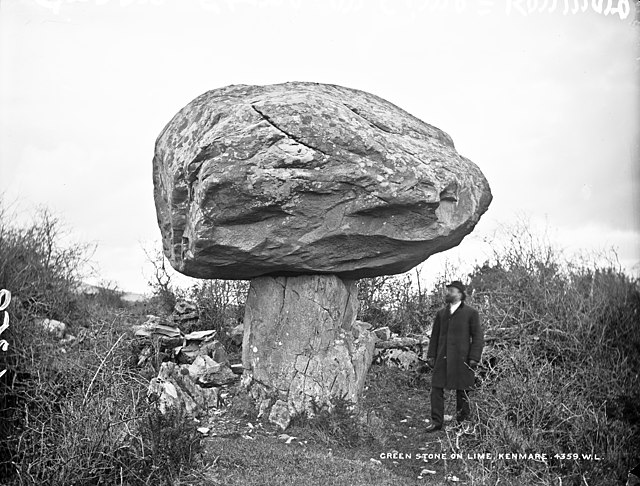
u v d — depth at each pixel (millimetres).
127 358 10195
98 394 7957
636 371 10562
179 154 9500
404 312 13500
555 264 12367
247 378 10039
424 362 11641
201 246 9062
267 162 8844
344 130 9055
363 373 10250
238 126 9047
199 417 9586
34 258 13062
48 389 8453
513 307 11789
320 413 9547
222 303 13516
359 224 9203
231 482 7609
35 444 7773
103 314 13336
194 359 11141
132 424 7805
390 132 9625
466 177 9797
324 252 9383
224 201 8867
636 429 9602
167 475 7461
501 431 8984
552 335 11242
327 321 9852
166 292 14047
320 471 8086
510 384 9688
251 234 9109
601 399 10031
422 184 9141
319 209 9078
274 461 8234
